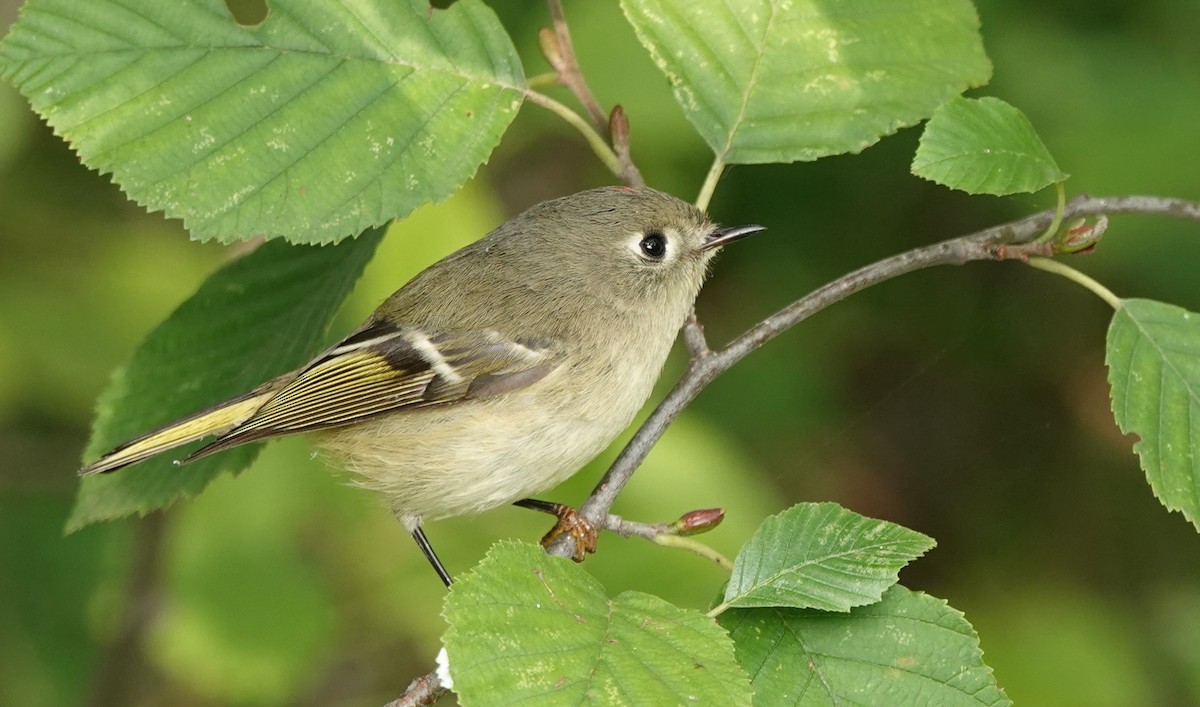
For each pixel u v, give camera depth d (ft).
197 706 34.19
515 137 34.83
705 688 15.43
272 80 19.74
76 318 34.47
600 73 32.86
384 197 19.42
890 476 38.47
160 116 19.30
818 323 38.42
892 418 38.83
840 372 38.91
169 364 23.31
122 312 34.83
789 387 37.68
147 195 18.94
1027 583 37.24
